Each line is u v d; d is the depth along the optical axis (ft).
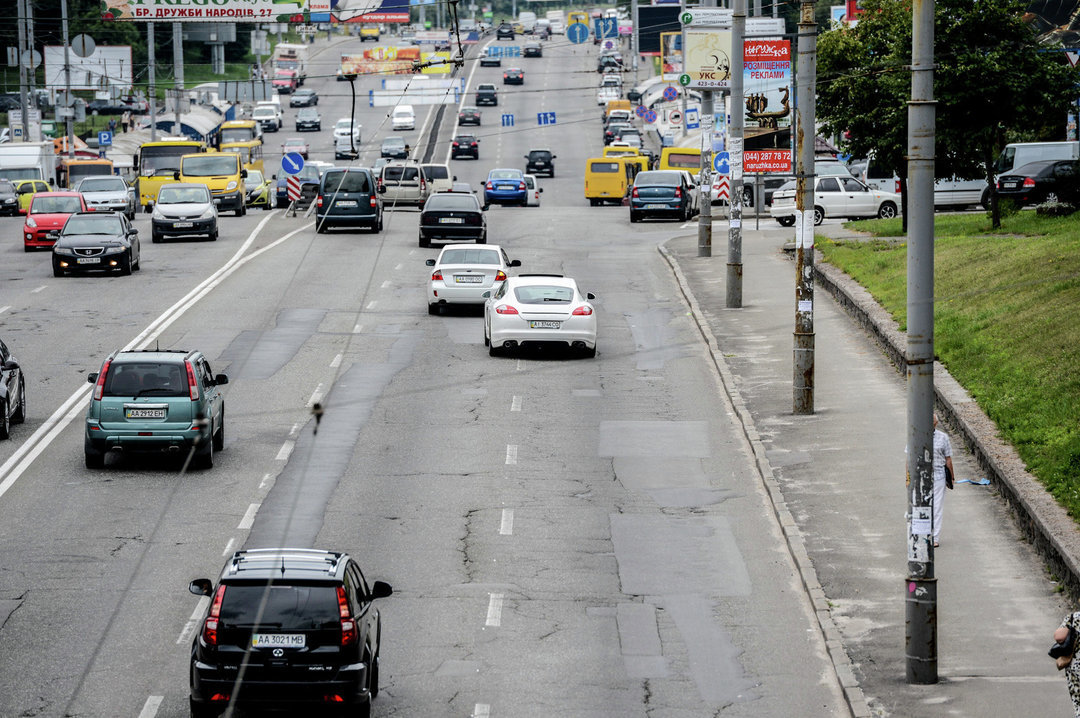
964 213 325.21
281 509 130.52
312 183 458.50
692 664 96.53
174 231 327.67
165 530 123.34
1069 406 135.74
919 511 90.68
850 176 364.79
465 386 182.91
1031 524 116.67
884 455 146.82
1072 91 248.32
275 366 193.16
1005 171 334.65
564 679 93.40
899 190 361.92
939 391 156.46
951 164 259.80
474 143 654.53
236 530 123.65
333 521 127.34
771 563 118.32
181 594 107.24
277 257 299.38
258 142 540.52
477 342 211.82
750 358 197.06
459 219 312.29
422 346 207.72
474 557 118.73
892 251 254.88
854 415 163.94
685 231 355.15
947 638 98.22
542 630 102.58
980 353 164.45
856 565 115.03
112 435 141.28
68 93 553.64
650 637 101.50
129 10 529.04
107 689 88.58
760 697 90.68
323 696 77.00
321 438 157.28
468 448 153.99
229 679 76.84
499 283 228.84
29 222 318.65
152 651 95.50
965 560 114.11
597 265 291.79
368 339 212.02
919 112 91.30
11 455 148.97
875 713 85.66
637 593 111.04
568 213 415.03
